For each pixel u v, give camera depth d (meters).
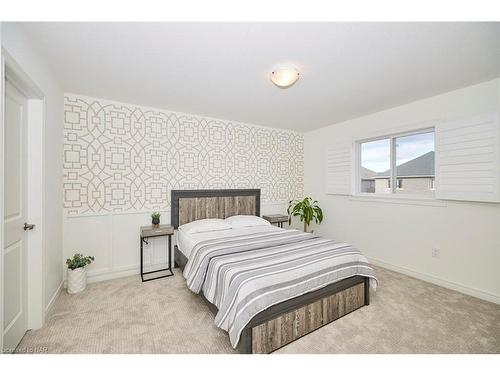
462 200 2.44
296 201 4.50
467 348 1.59
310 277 1.76
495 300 2.22
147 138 3.05
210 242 2.36
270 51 1.77
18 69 1.43
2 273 1.14
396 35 1.57
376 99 2.78
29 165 1.79
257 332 1.48
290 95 2.67
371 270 2.17
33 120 1.82
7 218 1.49
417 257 2.85
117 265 2.87
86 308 2.10
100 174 2.76
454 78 2.23
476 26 1.47
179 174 3.29
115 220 2.86
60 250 2.42
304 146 4.59
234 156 3.78
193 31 1.53
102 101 2.76
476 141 2.30
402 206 3.01
